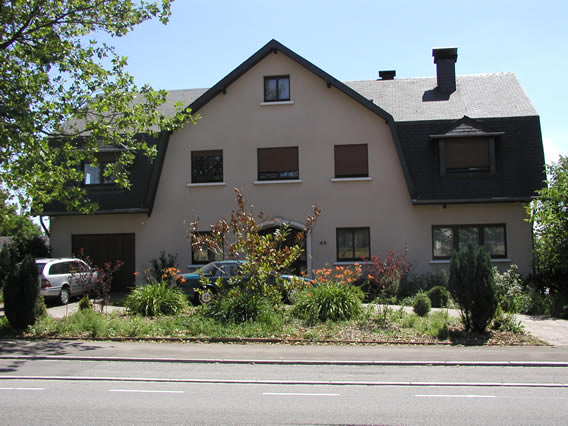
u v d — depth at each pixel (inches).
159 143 884.6
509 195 837.8
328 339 496.7
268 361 421.7
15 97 551.2
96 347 475.2
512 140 856.9
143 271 887.7
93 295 760.3
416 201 839.1
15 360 426.9
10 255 904.3
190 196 892.0
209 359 426.9
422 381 358.6
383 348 470.9
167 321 554.6
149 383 352.2
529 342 488.7
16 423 257.8
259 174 890.1
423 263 860.0
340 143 880.9
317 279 629.9
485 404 297.9
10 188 627.8
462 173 853.8
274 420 264.4
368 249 871.7
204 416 271.3
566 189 719.7
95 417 268.5
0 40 573.3
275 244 606.9
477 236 861.2
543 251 792.9
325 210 876.6
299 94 889.5
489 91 970.7
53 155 575.8
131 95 623.5
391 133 866.8
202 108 902.4
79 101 611.8
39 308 560.7
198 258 884.0
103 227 898.7
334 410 284.2
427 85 1024.9
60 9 590.6
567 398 312.7
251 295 577.0
